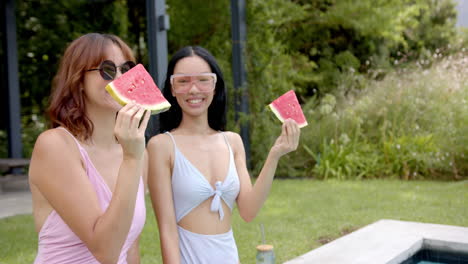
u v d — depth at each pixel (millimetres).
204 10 11781
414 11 16984
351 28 16906
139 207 1691
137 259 1843
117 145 1713
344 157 8672
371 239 4074
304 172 9266
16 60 9289
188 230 2104
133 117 1341
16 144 9273
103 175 1618
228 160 2221
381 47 17750
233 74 9328
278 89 9766
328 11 16062
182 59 2141
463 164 8148
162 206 2066
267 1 9555
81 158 1548
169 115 2320
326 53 17266
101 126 1651
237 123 9086
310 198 6586
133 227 1652
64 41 11672
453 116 8578
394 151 8477
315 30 16828
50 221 1533
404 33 19609
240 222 5168
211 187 2098
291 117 2125
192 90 2092
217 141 2268
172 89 2178
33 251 4152
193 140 2201
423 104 8969
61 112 1562
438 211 5457
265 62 9297
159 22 7062
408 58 18906
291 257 3912
